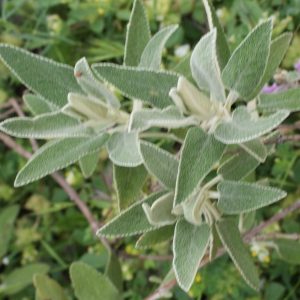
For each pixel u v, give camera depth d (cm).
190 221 27
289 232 46
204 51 23
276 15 47
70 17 57
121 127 29
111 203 52
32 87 28
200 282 47
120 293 40
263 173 50
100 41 56
